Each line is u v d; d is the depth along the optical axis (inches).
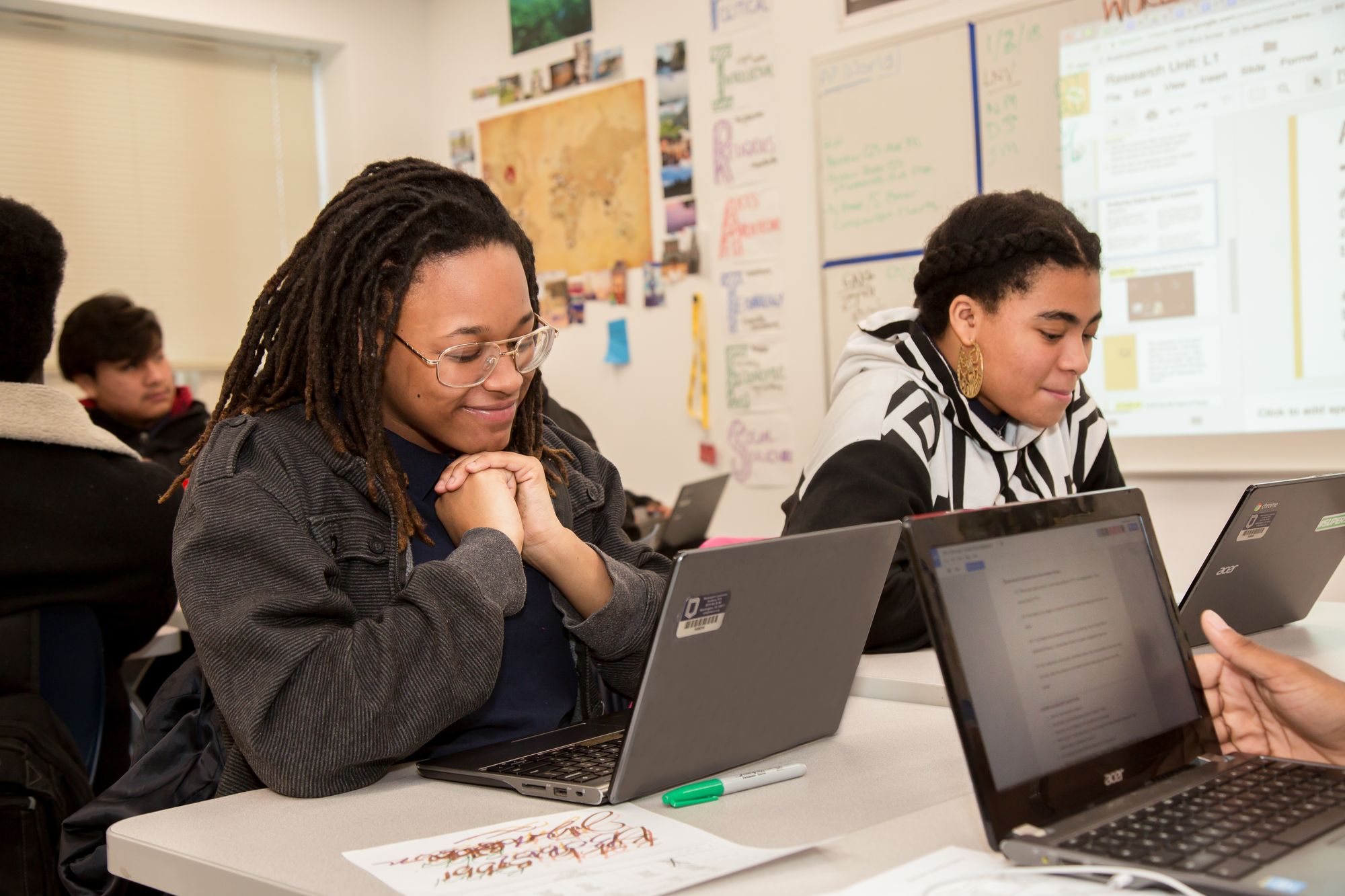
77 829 44.5
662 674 35.6
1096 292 62.9
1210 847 28.6
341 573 46.0
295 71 184.1
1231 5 107.0
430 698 40.4
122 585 66.0
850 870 30.5
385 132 184.7
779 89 143.6
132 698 94.8
